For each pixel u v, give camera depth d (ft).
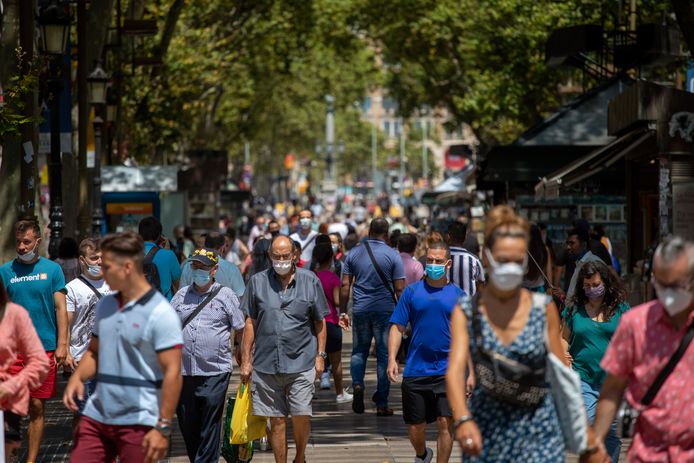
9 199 132.46
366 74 504.84
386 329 109.19
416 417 77.56
